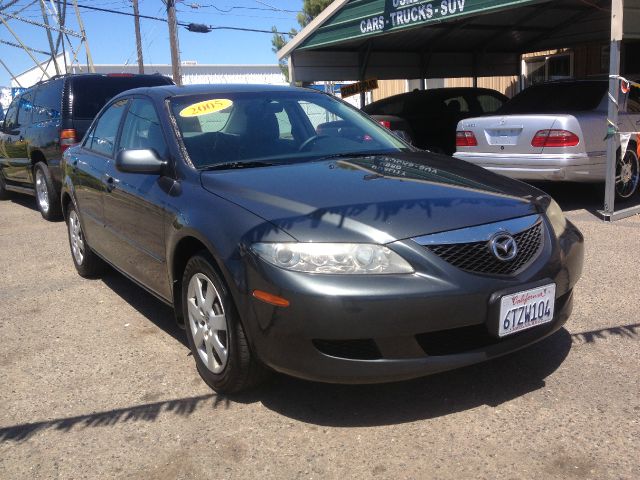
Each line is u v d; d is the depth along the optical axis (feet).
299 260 9.30
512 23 39.22
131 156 12.52
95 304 16.69
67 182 18.63
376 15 34.42
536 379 11.28
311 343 9.32
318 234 9.45
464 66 49.03
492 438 9.55
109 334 14.49
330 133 14.71
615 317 13.98
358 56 44.50
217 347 10.88
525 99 28.07
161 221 12.39
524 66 54.44
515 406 10.41
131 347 13.67
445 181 11.44
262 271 9.48
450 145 39.75
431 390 11.07
